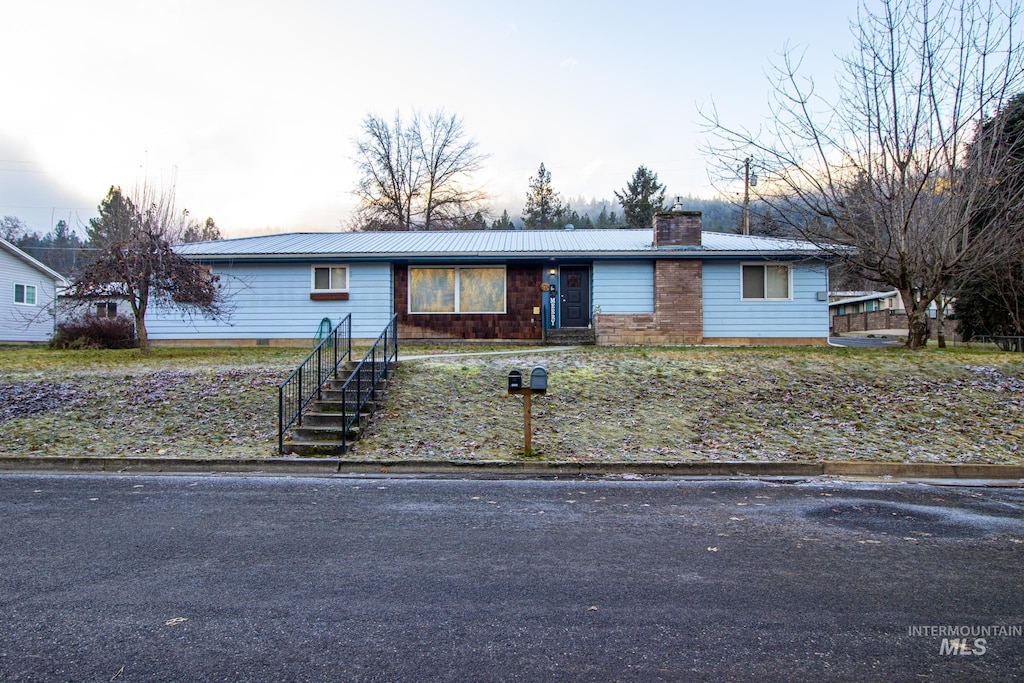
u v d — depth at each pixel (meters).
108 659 3.15
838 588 4.12
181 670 3.05
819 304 18.67
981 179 14.81
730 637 3.43
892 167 15.00
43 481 7.25
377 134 44.22
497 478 7.63
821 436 9.23
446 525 5.53
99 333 19.08
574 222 60.62
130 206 22.73
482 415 10.13
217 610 3.73
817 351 15.28
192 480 7.38
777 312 18.67
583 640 3.39
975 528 5.50
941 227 15.02
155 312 19.11
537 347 17.44
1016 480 7.73
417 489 6.96
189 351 16.83
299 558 4.64
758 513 5.98
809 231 15.84
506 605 3.84
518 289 19.28
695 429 9.52
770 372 12.35
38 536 5.11
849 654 3.25
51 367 13.46
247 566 4.46
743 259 18.66
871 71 14.71
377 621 3.60
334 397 10.58
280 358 14.86
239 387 11.41
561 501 6.42
